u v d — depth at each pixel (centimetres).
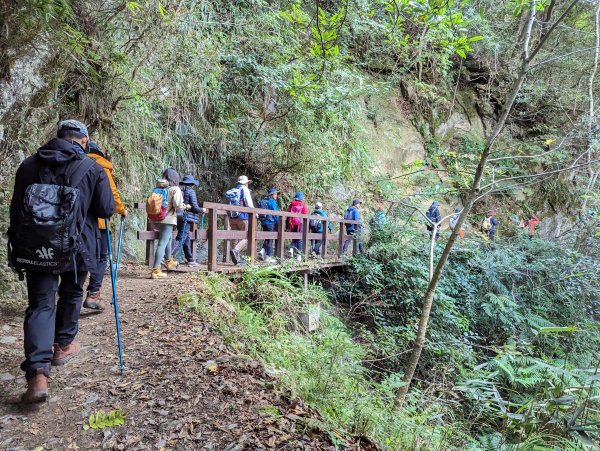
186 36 824
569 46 1728
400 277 912
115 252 834
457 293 909
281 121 1157
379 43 1526
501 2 1606
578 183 1744
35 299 272
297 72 937
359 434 275
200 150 1096
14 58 510
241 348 370
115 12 641
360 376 458
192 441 232
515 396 588
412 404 478
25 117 579
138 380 298
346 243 1112
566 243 1096
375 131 1639
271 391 292
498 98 1975
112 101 769
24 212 260
